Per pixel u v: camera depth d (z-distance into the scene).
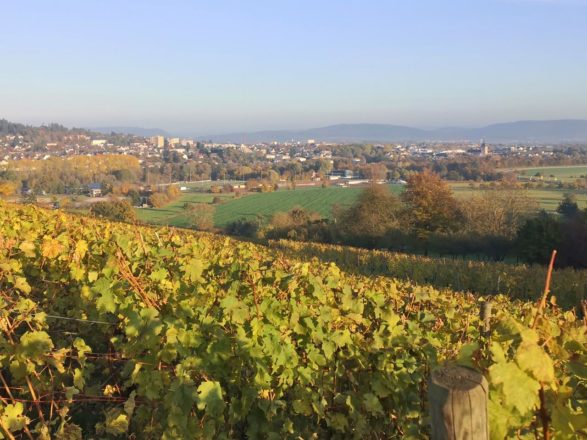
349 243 51.28
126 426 3.59
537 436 2.16
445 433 1.75
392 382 3.92
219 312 4.09
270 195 109.38
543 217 41.34
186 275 4.58
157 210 83.69
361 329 4.60
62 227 7.88
